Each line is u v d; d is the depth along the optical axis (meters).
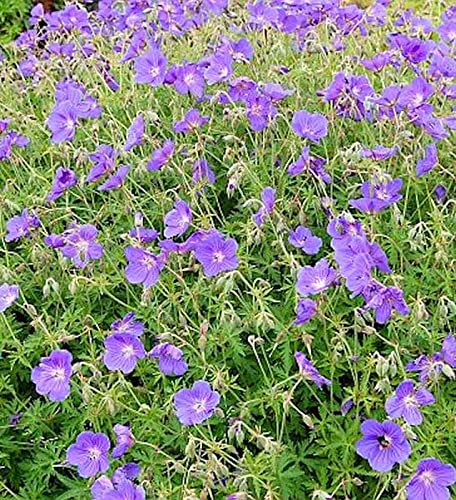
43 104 1.28
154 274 0.83
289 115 1.09
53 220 0.98
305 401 0.82
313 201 0.94
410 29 1.29
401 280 0.84
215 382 0.77
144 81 1.07
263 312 0.78
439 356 0.75
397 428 0.67
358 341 0.85
